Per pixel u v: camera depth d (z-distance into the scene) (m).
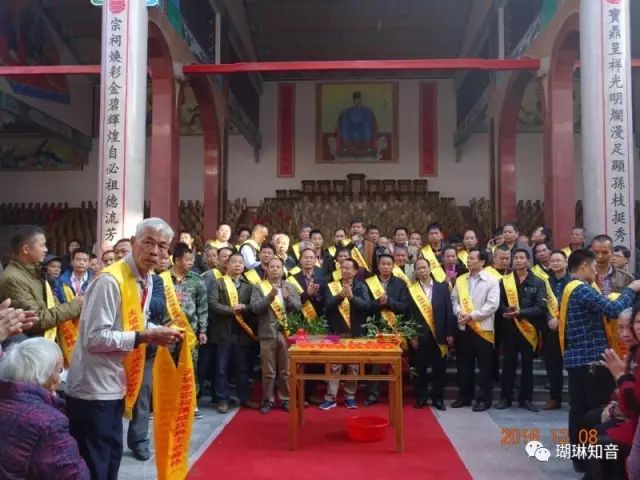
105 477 3.28
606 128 7.68
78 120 17.58
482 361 6.65
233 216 17.72
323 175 19.02
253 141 18.17
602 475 3.68
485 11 14.77
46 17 15.20
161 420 3.73
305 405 6.85
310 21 17.36
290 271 7.39
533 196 18.23
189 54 11.65
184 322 5.71
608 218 7.63
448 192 18.81
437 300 6.80
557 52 9.65
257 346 7.29
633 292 4.28
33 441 2.29
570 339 4.53
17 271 3.86
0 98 13.23
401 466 4.75
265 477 4.49
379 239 8.75
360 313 6.89
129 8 8.17
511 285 6.68
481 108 15.59
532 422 6.11
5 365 2.50
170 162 10.44
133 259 3.40
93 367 3.26
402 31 17.72
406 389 7.57
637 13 13.64
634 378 3.30
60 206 17.98
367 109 19.17
